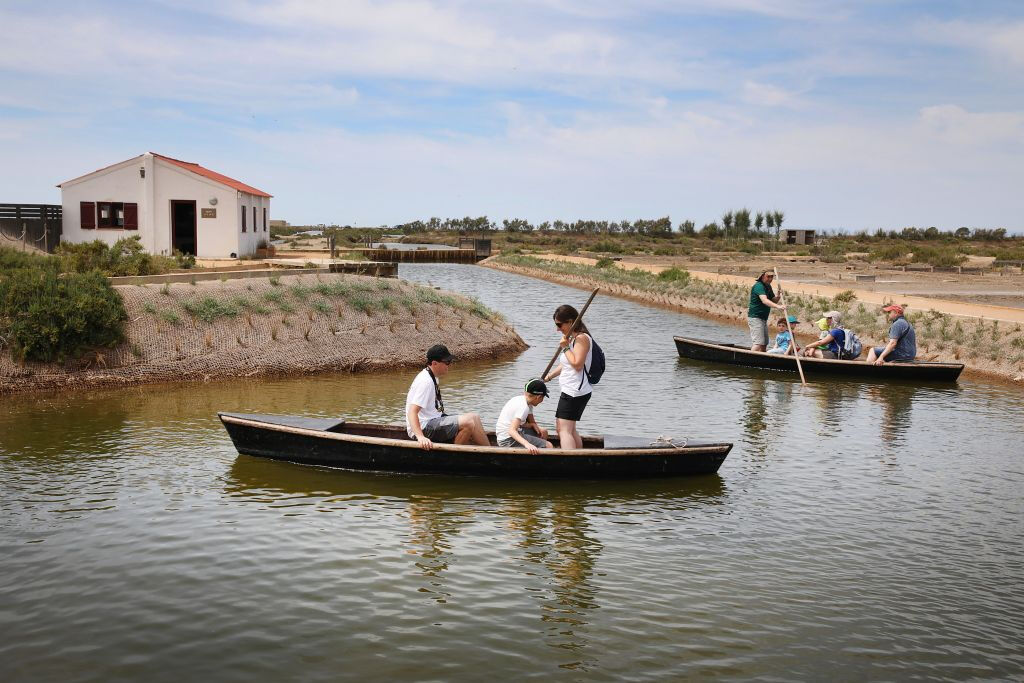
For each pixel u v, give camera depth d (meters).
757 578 6.72
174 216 29.02
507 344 19.64
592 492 8.92
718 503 8.60
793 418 12.70
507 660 5.33
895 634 5.81
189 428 11.30
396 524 7.81
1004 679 5.24
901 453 10.65
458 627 5.77
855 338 17.78
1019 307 28.20
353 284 19.23
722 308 29.30
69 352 14.08
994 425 12.29
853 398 14.41
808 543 7.51
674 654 5.46
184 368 14.95
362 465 9.41
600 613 6.03
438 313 19.48
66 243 22.81
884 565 7.02
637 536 7.63
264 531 7.52
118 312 14.85
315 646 5.46
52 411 12.20
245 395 13.73
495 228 146.50
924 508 8.48
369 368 16.64
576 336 9.29
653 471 9.38
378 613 5.96
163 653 5.33
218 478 9.09
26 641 5.45
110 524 7.59
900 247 70.25
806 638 5.72
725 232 126.06
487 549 7.23
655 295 34.72
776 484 9.28
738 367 17.80
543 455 9.10
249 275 18.69
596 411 13.05
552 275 48.38
